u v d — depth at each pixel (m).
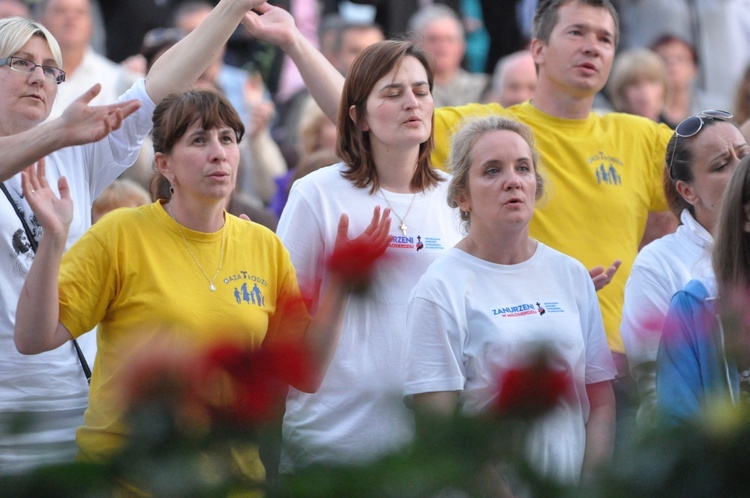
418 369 10.97
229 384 4.12
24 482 3.83
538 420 3.99
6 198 11.94
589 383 11.38
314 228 12.88
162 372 4.05
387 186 13.25
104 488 3.86
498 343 10.94
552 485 3.98
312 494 3.88
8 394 11.53
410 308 11.26
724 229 10.65
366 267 4.59
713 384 5.70
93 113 9.82
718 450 4.10
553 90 15.55
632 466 4.11
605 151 15.52
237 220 11.52
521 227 11.47
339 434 4.86
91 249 10.62
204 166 10.86
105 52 27.14
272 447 4.14
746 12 30.48
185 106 10.95
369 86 13.03
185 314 10.56
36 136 9.74
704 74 30.03
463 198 11.90
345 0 29.86
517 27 31.62
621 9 30.62
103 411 4.42
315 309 5.38
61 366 11.80
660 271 12.93
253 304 11.01
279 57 27.08
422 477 3.86
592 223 15.10
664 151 15.95
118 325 10.63
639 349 5.25
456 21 28.00
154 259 10.80
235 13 13.60
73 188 12.84
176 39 22.41
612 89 24.23
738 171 10.70
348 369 11.30
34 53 12.56
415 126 12.98
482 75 29.50
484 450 3.95
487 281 11.42
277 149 24.48
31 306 9.98
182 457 3.96
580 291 11.77
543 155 15.31
